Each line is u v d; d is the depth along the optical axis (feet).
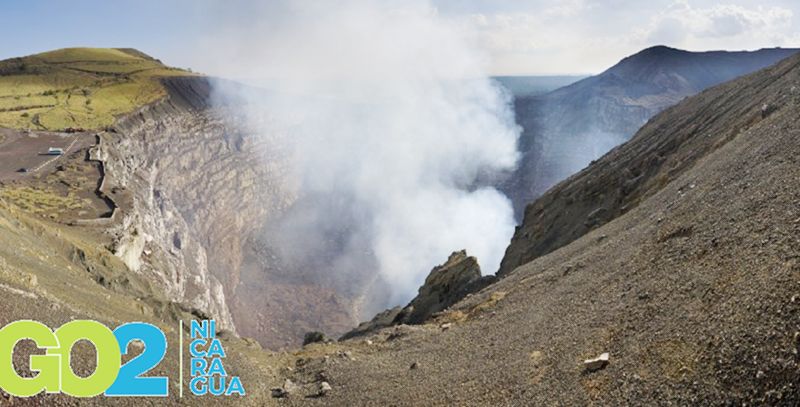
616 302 86.63
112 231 222.48
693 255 81.97
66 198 245.24
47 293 91.86
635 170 227.61
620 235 128.26
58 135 383.86
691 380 55.67
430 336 121.39
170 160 568.41
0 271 87.04
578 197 252.01
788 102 136.56
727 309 60.75
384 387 92.73
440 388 86.89
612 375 66.28
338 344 138.10
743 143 127.54
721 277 68.49
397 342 123.24
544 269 142.61
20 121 428.56
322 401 92.02
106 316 101.09
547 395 71.15
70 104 520.01
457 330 118.52
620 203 207.82
